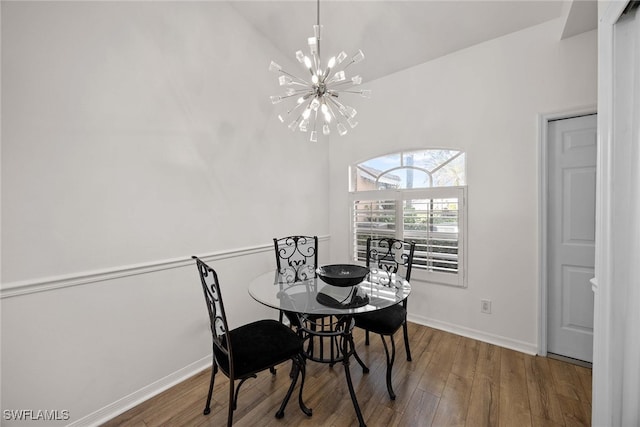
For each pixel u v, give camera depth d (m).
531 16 2.07
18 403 1.28
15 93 1.26
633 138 1.06
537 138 2.12
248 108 2.40
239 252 2.31
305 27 2.39
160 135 1.80
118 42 1.60
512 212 2.25
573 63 2.00
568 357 2.08
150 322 1.75
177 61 1.89
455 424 1.49
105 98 1.54
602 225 1.18
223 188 2.20
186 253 1.95
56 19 1.37
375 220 3.03
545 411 1.57
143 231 1.72
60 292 1.39
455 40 2.38
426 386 1.79
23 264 1.28
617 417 1.11
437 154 2.68
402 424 1.49
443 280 2.59
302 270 2.22
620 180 1.10
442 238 2.59
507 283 2.29
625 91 1.09
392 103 2.91
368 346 2.31
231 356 1.32
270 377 1.92
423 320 2.73
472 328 2.46
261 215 2.53
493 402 1.64
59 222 1.39
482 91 2.38
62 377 1.40
